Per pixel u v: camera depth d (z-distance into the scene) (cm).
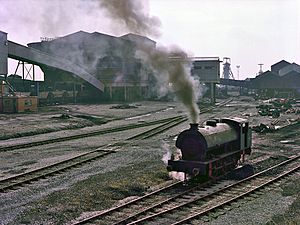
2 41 5256
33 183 1741
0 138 3122
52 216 1280
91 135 3412
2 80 5644
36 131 3522
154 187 1653
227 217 1268
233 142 1967
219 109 6406
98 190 1553
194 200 1412
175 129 3819
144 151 2517
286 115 5259
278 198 1491
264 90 10431
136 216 1247
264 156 2394
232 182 1741
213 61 7950
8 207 1392
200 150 1683
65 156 2389
